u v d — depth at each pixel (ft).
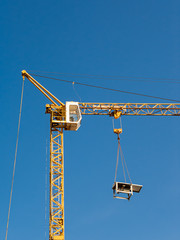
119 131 269.44
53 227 223.71
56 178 236.84
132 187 219.61
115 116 288.92
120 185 220.43
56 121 249.55
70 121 247.50
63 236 221.46
